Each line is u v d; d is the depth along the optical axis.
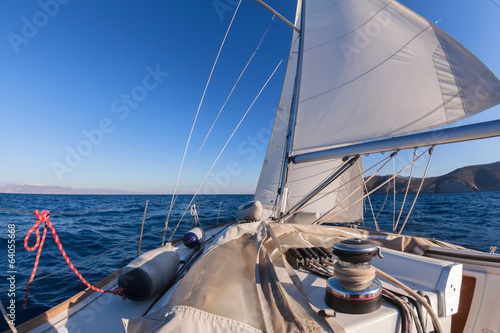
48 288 4.12
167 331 1.04
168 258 2.02
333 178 3.18
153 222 11.03
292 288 1.45
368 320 1.22
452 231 9.25
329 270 1.80
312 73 3.56
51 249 6.53
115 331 1.56
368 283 1.31
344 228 2.43
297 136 3.48
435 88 2.82
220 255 1.51
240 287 1.30
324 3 3.76
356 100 3.16
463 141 2.04
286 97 6.53
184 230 8.97
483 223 11.13
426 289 1.53
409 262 1.80
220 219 11.09
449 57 2.81
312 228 2.29
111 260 5.67
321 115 3.36
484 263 1.84
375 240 2.37
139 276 1.75
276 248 1.83
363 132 3.02
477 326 1.71
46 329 1.58
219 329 1.07
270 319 1.15
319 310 1.27
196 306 1.11
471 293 1.79
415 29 3.02
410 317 1.30
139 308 1.80
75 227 9.90
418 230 9.54
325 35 3.62
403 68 2.99
